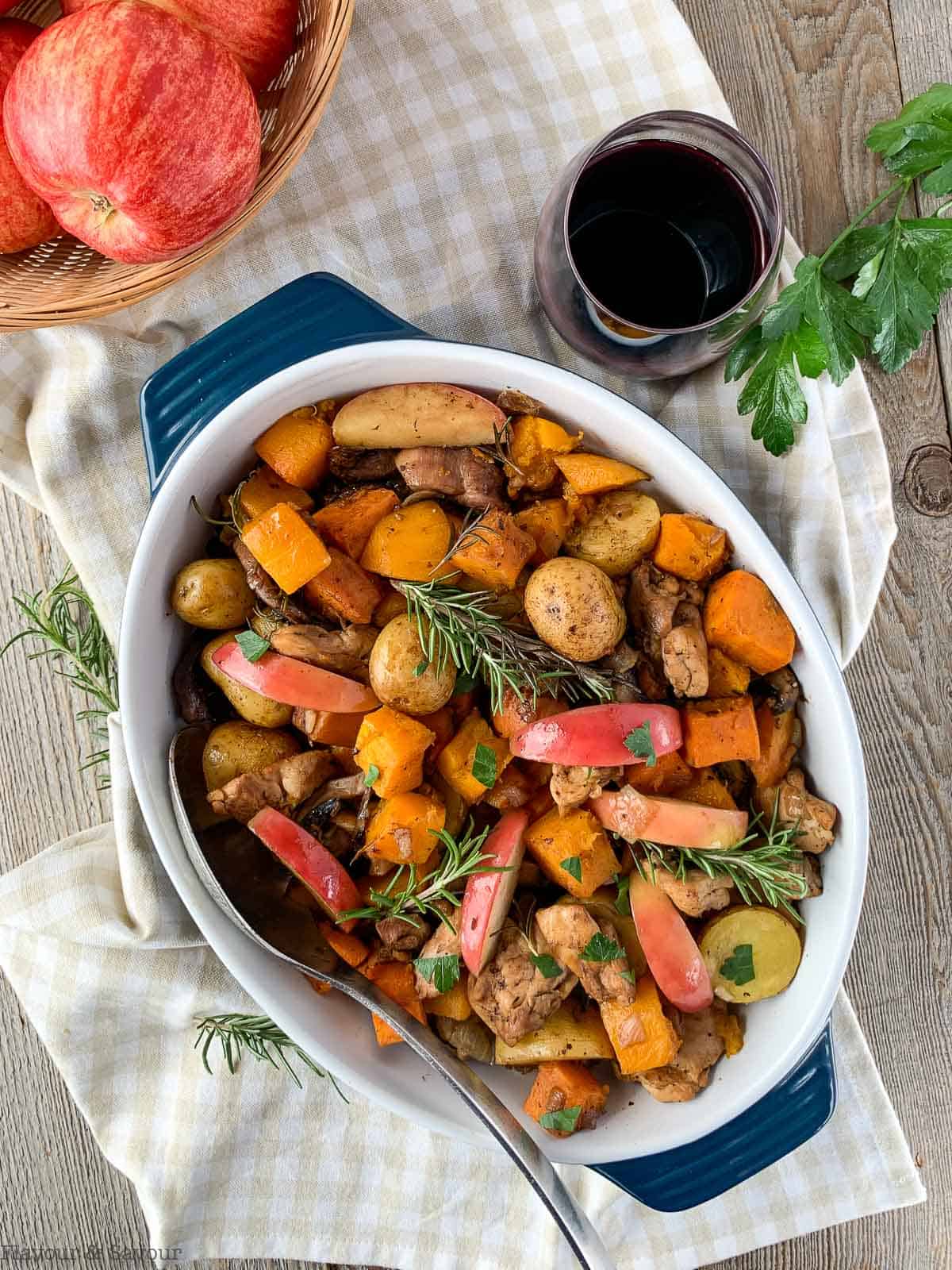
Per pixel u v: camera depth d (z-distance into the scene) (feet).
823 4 1.61
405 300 1.56
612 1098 1.45
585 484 1.37
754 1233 1.63
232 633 1.41
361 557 1.39
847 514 1.55
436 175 1.55
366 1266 1.66
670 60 1.55
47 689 1.67
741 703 1.38
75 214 1.34
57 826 1.68
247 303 1.56
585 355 1.47
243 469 1.40
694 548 1.37
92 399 1.55
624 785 1.35
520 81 1.56
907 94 1.62
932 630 1.66
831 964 1.33
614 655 1.39
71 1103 1.69
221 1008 1.60
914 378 1.63
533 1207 1.65
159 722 1.37
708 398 1.54
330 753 1.41
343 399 1.38
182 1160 1.61
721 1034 1.42
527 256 1.56
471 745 1.38
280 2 1.35
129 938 1.56
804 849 1.38
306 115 1.36
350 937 1.41
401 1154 1.65
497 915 1.35
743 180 1.35
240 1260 1.66
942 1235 1.69
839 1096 1.63
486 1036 1.43
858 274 1.55
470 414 1.35
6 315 1.33
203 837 1.36
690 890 1.34
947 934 1.68
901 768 1.67
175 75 1.24
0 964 1.60
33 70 1.26
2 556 1.67
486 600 1.36
